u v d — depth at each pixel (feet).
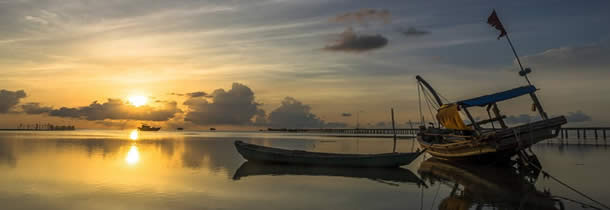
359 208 35.58
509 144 59.62
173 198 39.17
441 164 72.43
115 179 51.11
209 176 54.90
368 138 232.94
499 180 51.78
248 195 41.24
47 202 36.99
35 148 108.37
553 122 61.57
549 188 45.03
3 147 111.65
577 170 60.59
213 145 136.87
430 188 46.24
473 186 47.29
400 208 35.68
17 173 56.08
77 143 139.74
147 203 36.78
